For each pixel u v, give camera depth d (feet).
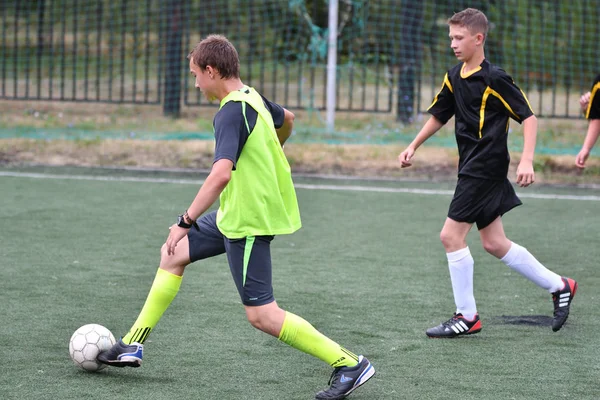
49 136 89.35
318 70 127.95
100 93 116.78
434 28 104.63
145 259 48.52
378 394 29.12
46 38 142.82
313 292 42.42
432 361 32.68
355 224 59.47
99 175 77.20
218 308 39.37
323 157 82.38
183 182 74.69
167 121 97.35
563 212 65.00
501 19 112.06
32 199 65.67
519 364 32.37
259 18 125.70
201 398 28.40
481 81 34.68
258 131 27.25
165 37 101.50
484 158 34.88
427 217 62.23
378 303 40.70
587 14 115.44
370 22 123.24
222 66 27.37
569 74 98.73
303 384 29.94
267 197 27.40
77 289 42.09
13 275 44.42
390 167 81.25
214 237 29.48
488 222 35.65
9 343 33.73
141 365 31.60
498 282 45.29
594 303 41.39
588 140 41.32
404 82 95.66
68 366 31.27
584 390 29.60
